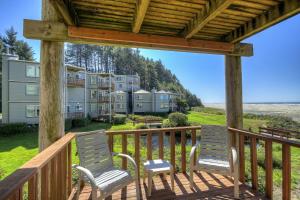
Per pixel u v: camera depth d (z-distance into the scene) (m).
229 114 3.57
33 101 18.39
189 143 10.59
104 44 2.94
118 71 50.41
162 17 2.77
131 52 52.03
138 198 2.52
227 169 2.71
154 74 54.00
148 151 3.26
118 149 9.27
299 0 2.20
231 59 3.56
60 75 2.65
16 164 8.85
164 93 35.06
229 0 2.03
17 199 0.99
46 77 2.57
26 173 1.15
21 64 17.86
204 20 2.50
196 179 3.22
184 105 38.34
